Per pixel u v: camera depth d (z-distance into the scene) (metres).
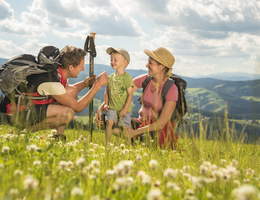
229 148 4.32
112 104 6.68
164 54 6.44
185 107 6.41
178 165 3.95
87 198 2.12
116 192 2.30
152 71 6.51
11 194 2.00
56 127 5.86
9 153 3.52
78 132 5.78
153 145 5.50
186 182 2.91
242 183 3.27
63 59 6.04
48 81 5.71
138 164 3.56
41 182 2.55
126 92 6.72
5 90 5.48
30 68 5.56
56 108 5.83
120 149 4.73
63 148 4.22
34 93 5.67
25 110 5.44
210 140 4.32
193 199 2.34
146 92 6.75
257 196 1.86
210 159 4.18
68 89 6.43
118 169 2.55
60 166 2.93
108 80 6.54
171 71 6.54
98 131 6.69
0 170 2.56
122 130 6.44
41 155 3.49
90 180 2.56
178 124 5.25
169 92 6.39
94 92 6.27
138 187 2.52
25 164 3.07
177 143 5.59
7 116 5.55
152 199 1.86
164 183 2.69
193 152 4.22
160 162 3.92
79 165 2.88
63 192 2.23
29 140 4.39
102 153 4.12
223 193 2.60
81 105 6.07
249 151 4.34
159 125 6.19
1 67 5.68
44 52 6.02
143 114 6.73
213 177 2.89
